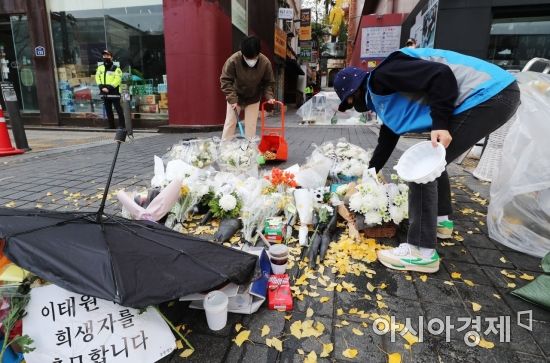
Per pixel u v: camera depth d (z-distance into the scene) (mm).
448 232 2555
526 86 2510
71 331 1333
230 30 9430
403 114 2104
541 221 2398
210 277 1348
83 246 1278
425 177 1822
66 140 7707
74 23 9562
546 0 6586
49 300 1348
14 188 3773
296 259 2264
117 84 8938
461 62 1991
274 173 3004
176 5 8258
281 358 1456
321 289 1942
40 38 9633
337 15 27781
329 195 2930
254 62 4508
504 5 6766
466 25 7043
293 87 24641
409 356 1477
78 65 9867
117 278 1165
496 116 1931
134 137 8016
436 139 1862
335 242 2502
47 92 10008
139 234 1467
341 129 10117
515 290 1896
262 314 1729
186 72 8609
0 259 1422
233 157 3682
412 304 1820
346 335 1592
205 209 2969
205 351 1492
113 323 1380
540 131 2320
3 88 5777
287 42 19500
